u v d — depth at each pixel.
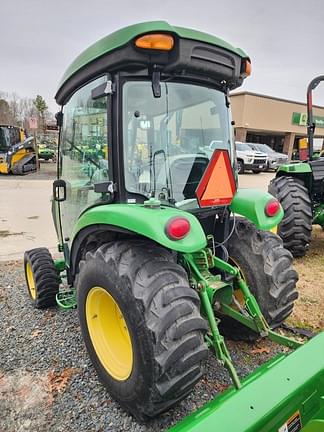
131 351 1.72
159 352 1.56
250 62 2.08
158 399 1.61
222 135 2.23
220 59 1.91
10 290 3.63
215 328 1.79
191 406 1.91
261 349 2.45
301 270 4.05
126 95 1.84
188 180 2.09
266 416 1.26
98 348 2.04
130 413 1.86
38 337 2.69
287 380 1.39
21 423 1.86
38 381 2.18
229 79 2.05
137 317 1.61
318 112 26.69
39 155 21.05
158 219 1.60
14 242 5.48
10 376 2.24
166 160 2.02
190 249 1.59
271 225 2.14
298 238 4.19
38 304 3.10
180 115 2.03
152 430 1.78
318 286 3.61
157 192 1.99
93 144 2.19
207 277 2.00
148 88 1.89
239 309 2.19
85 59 1.99
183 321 1.58
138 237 1.94
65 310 3.13
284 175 4.52
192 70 1.87
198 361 1.62
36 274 3.04
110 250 1.84
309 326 2.81
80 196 2.51
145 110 1.91
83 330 2.13
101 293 1.97
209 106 2.14
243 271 2.35
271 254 2.28
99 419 1.86
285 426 1.35
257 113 23.70
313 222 4.76
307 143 4.54
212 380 2.13
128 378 1.76
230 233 2.32
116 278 1.72
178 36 1.71
